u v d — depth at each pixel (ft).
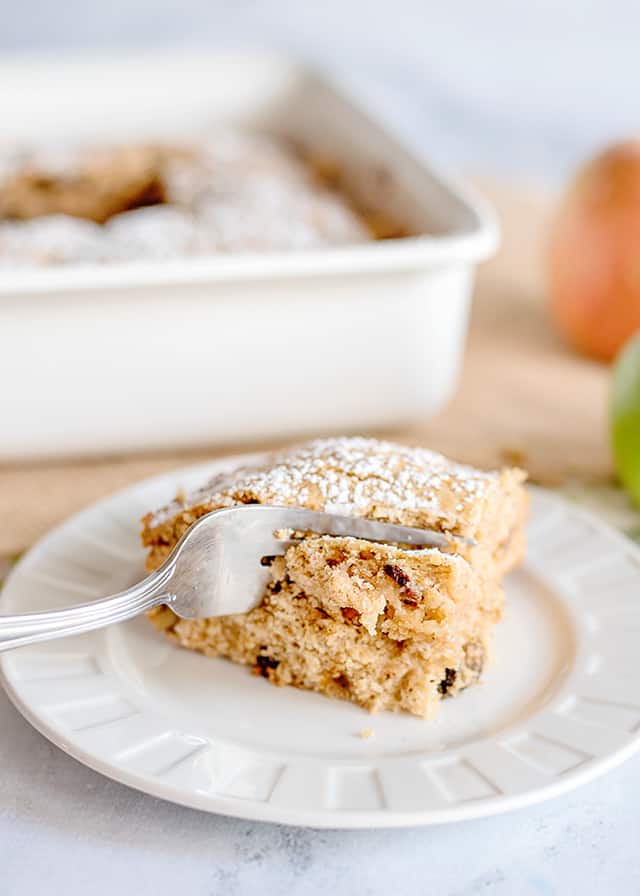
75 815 1.44
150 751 1.44
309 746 1.49
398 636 1.52
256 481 1.57
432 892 1.39
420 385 1.90
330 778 1.43
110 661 1.55
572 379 2.08
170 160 2.28
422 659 1.52
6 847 1.41
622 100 3.07
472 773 1.43
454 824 1.44
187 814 1.45
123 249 2.00
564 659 1.58
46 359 1.78
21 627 1.46
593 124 3.09
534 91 3.06
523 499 1.65
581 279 2.07
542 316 2.24
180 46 2.88
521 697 1.54
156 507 1.73
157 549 1.60
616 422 1.81
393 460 1.60
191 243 2.02
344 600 1.51
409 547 1.54
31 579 1.63
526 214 2.58
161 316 1.79
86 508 1.76
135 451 1.87
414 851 1.42
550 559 1.69
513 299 2.28
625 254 2.03
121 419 1.83
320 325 1.84
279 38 2.93
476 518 1.54
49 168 2.25
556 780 1.41
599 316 2.07
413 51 3.00
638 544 1.76
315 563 1.53
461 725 1.51
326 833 1.43
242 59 2.45
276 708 1.53
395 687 1.53
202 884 1.39
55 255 1.98
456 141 3.11
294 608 1.55
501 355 2.13
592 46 3.01
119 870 1.40
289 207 2.15
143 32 2.86
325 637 1.53
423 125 3.09
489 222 1.90
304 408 1.88
